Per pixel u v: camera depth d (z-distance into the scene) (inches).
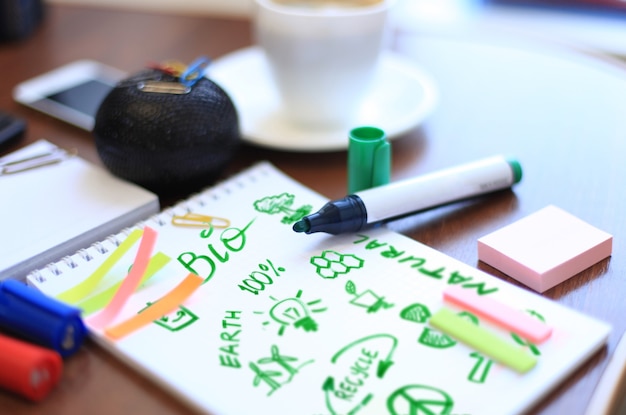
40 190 20.3
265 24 22.1
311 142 21.9
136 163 20.0
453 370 15.1
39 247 18.2
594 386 15.0
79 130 23.9
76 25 31.9
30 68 28.2
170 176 20.1
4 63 28.6
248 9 37.6
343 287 17.0
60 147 23.0
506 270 17.6
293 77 22.3
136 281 17.1
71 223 19.1
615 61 28.1
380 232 18.7
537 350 15.4
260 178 20.7
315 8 23.4
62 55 29.2
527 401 14.5
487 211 19.7
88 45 30.1
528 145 22.6
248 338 15.8
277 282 17.2
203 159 20.1
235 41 30.3
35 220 19.2
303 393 14.7
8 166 21.5
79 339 16.0
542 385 14.7
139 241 18.3
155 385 15.3
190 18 32.6
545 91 25.7
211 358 15.4
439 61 28.1
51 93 25.9
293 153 22.7
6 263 17.7
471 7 42.8
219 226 18.9
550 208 19.1
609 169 21.4
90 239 18.9
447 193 19.3
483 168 19.9
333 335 15.8
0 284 16.6
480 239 18.0
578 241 17.9
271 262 17.7
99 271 17.5
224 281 17.2
